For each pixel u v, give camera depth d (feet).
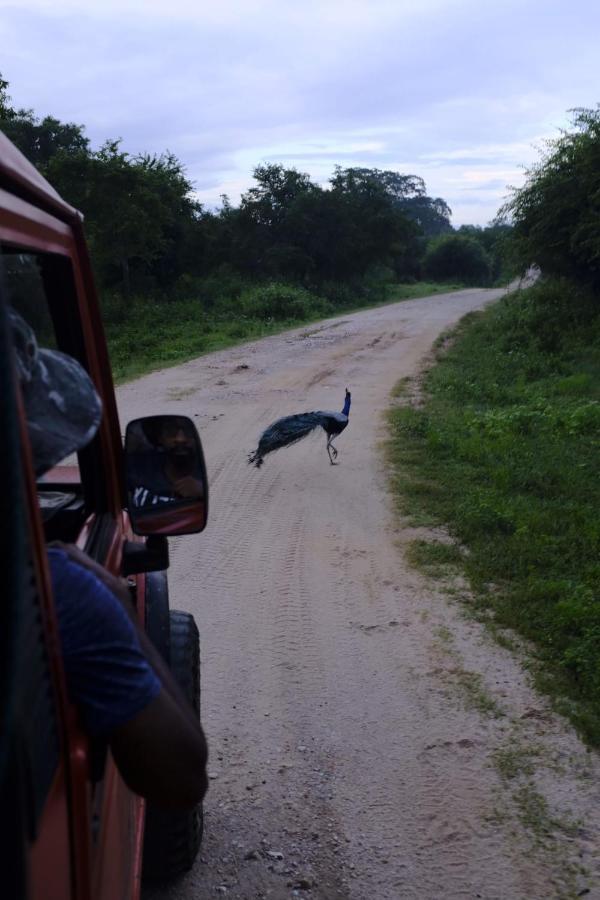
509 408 43.06
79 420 4.82
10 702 2.60
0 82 47.03
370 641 17.15
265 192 156.97
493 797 12.12
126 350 70.74
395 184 469.57
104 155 107.96
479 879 10.55
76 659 4.30
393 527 24.52
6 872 2.72
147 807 9.42
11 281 5.34
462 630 17.65
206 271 142.31
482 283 243.60
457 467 30.86
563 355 62.90
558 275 73.67
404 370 57.26
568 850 11.07
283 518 25.34
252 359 63.16
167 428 7.36
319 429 37.27
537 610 18.13
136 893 6.88
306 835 11.30
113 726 4.39
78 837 4.17
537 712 14.39
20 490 2.79
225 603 19.06
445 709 14.51
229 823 11.48
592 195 65.51
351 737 13.67
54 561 4.44
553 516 24.40
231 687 15.25
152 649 4.91
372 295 160.86
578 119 67.92
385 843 11.18
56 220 6.53
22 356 4.52
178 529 7.38
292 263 152.15
